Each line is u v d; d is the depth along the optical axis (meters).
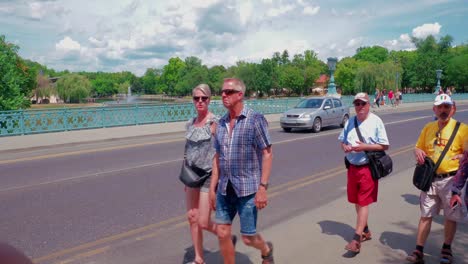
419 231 4.08
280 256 4.30
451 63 75.62
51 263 4.27
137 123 19.81
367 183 4.37
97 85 162.75
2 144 13.61
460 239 4.66
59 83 81.94
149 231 5.22
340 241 4.71
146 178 8.30
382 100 38.28
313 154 11.31
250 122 3.34
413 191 6.87
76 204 6.43
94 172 8.98
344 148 4.47
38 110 16.55
